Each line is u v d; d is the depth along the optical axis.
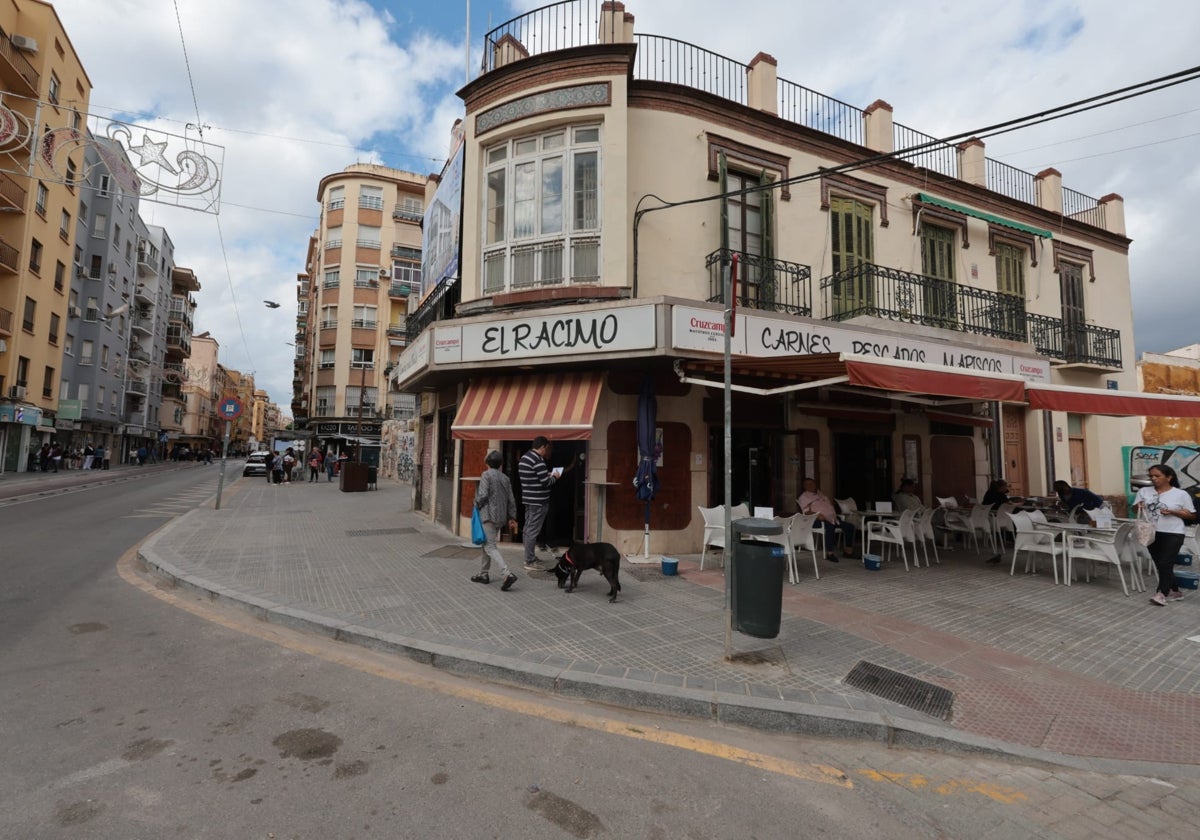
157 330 50.16
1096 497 9.71
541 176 9.47
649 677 4.18
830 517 8.90
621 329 8.10
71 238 31.50
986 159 13.65
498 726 3.59
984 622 5.76
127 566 8.05
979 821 2.78
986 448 13.04
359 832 2.51
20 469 27.34
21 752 3.10
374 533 10.64
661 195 9.52
